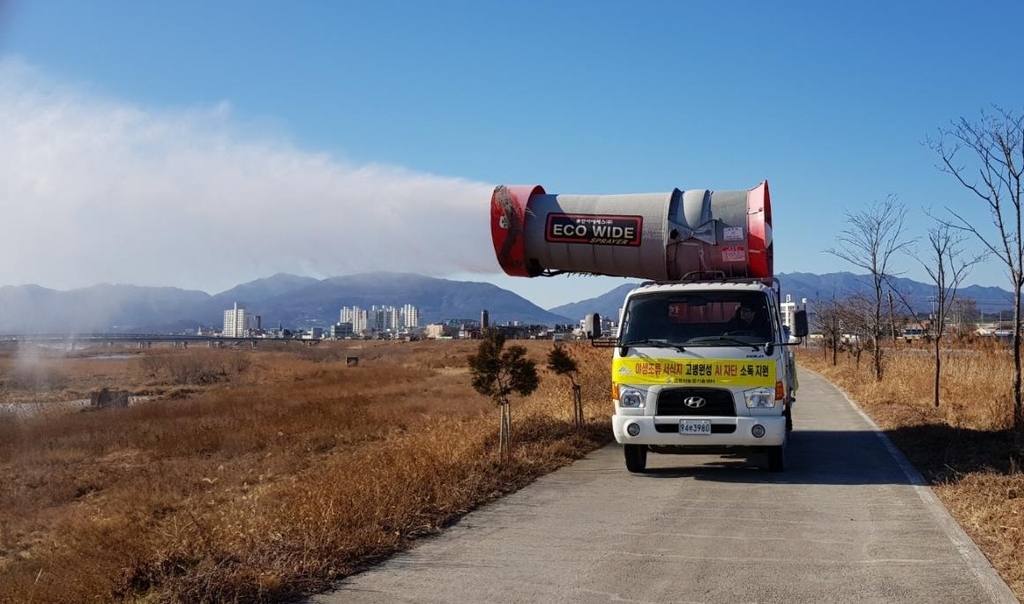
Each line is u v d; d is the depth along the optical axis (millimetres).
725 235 11992
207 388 40031
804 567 6473
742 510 8633
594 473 11148
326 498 7824
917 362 25062
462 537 7543
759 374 10172
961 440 12625
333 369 49406
